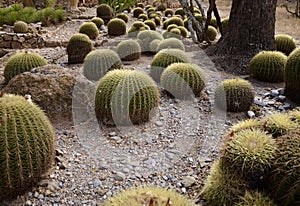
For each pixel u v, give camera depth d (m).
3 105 1.88
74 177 2.17
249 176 1.72
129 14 11.03
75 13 10.34
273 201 1.64
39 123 1.96
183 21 8.01
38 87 3.00
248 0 4.93
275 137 1.91
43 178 2.11
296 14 10.71
